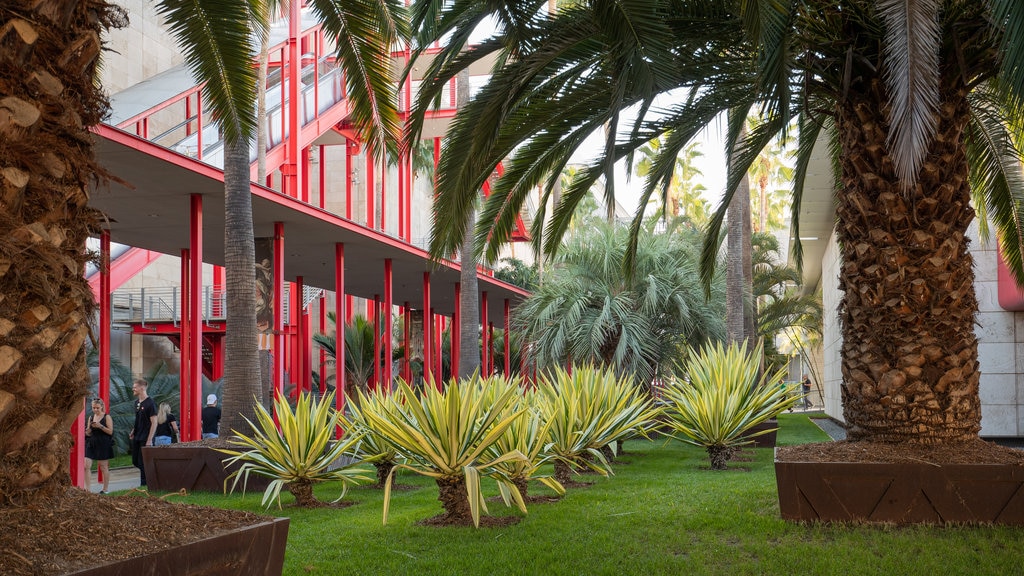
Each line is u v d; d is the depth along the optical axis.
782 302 27.59
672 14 7.14
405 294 29.86
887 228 6.94
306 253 19.94
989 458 6.40
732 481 9.87
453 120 7.49
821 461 6.58
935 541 5.84
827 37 6.89
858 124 7.09
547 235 9.20
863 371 7.12
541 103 7.82
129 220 14.94
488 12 6.58
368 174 31.25
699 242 19.30
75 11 2.89
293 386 22.95
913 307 6.89
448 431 7.11
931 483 6.27
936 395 6.89
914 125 4.75
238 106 7.79
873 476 6.39
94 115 2.99
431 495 9.84
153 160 10.84
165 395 20.30
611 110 5.74
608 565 5.65
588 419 9.73
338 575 5.57
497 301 33.59
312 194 41.91
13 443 2.66
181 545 2.75
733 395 11.41
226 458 10.34
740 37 7.28
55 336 2.72
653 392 17.59
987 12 5.74
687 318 17.95
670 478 10.53
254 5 8.80
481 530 7.06
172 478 10.48
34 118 2.66
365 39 7.40
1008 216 9.74
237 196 11.73
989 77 7.10
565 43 6.78
